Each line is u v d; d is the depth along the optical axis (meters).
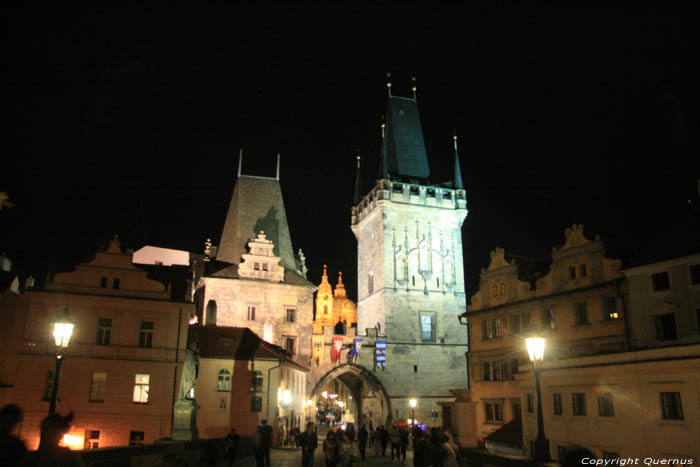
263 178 86.56
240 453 38.72
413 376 79.75
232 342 55.09
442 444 20.20
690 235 41.00
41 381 44.53
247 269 75.69
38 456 9.20
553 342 49.88
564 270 50.53
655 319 41.47
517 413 52.44
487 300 59.34
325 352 77.12
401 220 86.50
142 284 49.22
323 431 88.50
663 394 29.75
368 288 90.19
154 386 47.00
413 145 96.00
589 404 34.88
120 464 19.80
